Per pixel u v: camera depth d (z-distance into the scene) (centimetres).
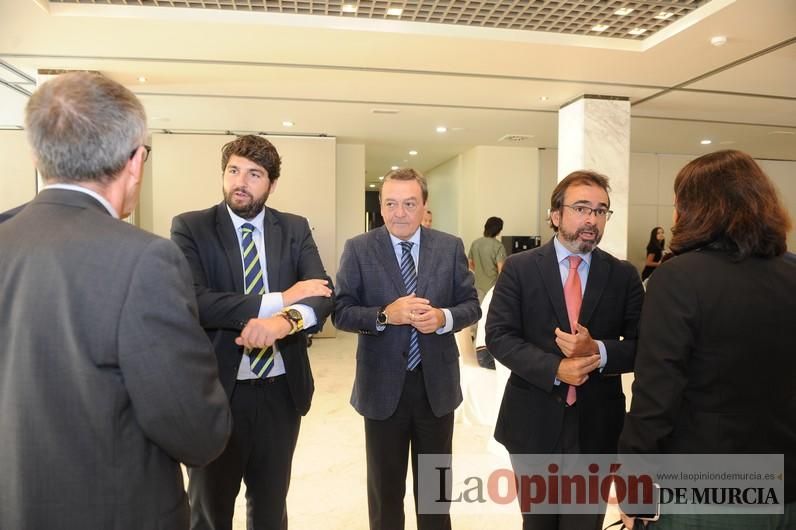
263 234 180
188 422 92
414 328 191
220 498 169
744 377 111
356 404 195
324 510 262
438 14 346
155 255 89
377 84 482
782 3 308
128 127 94
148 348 86
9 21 337
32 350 85
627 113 522
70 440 85
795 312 112
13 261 87
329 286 183
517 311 174
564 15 346
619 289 170
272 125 666
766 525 113
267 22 341
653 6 332
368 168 1106
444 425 193
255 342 147
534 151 841
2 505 86
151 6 334
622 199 522
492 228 695
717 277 113
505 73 446
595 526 165
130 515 90
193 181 711
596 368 158
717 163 121
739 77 456
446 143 804
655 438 114
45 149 90
